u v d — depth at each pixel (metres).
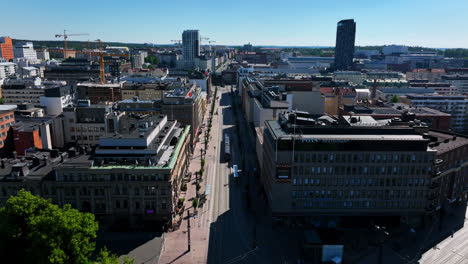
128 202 110.06
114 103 198.62
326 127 116.06
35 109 191.50
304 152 108.56
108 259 76.12
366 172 110.25
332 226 117.56
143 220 111.88
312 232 105.88
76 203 109.44
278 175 110.69
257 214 126.62
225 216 124.62
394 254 103.88
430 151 108.69
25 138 157.62
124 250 101.56
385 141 107.56
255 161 179.50
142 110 195.62
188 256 100.81
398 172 110.38
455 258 102.62
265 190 135.25
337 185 111.38
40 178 108.44
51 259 70.81
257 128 178.38
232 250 104.44
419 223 117.81
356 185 111.38
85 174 107.38
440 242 111.00
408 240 111.31
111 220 111.56
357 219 116.44
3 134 158.88
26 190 107.88
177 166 125.19
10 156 162.38
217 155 193.62
